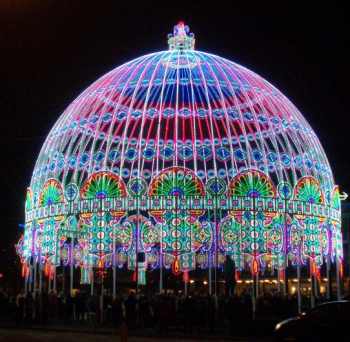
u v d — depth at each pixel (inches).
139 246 1407.5
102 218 1428.4
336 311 834.2
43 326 1376.7
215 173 1437.0
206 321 1275.8
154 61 1598.2
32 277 1692.9
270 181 1434.5
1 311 1646.2
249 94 1561.3
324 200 1524.4
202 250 1395.2
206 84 1519.4
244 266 1471.5
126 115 1498.5
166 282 1620.3
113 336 1170.6
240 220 1403.8
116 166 1469.0
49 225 1519.4
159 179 1417.3
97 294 1445.6
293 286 1833.2
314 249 1466.5
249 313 1213.7
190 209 1397.6
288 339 840.3
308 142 1581.0
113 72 1646.2
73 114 1594.5
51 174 1565.0
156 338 1163.9
